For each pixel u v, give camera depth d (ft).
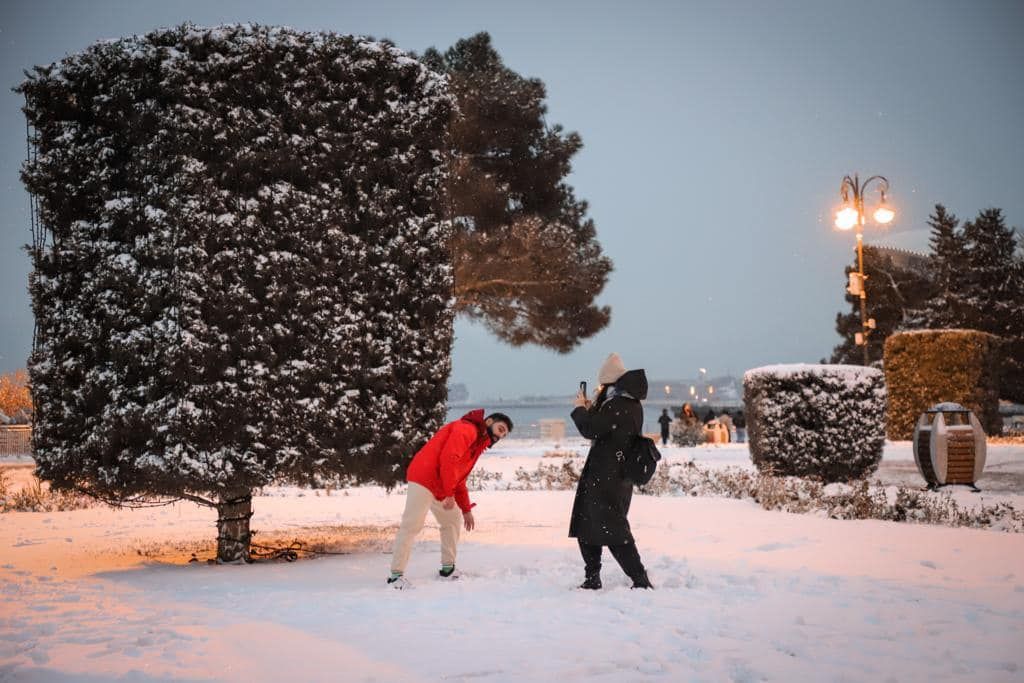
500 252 87.15
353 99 29.73
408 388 29.76
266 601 21.12
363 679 14.19
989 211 177.88
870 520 35.94
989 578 23.00
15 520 43.80
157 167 27.14
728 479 49.49
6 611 20.10
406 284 29.94
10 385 131.44
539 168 95.91
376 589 22.62
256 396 27.20
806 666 14.75
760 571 24.06
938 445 47.32
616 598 20.43
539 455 94.12
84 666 15.06
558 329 96.43
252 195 27.99
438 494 23.84
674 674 14.29
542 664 14.93
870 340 181.06
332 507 49.06
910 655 15.42
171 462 26.45
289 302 27.96
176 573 26.55
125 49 27.45
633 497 47.78
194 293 26.73
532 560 27.53
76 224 27.84
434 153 31.09
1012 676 14.16
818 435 48.96
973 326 172.96
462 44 100.07
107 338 27.37
